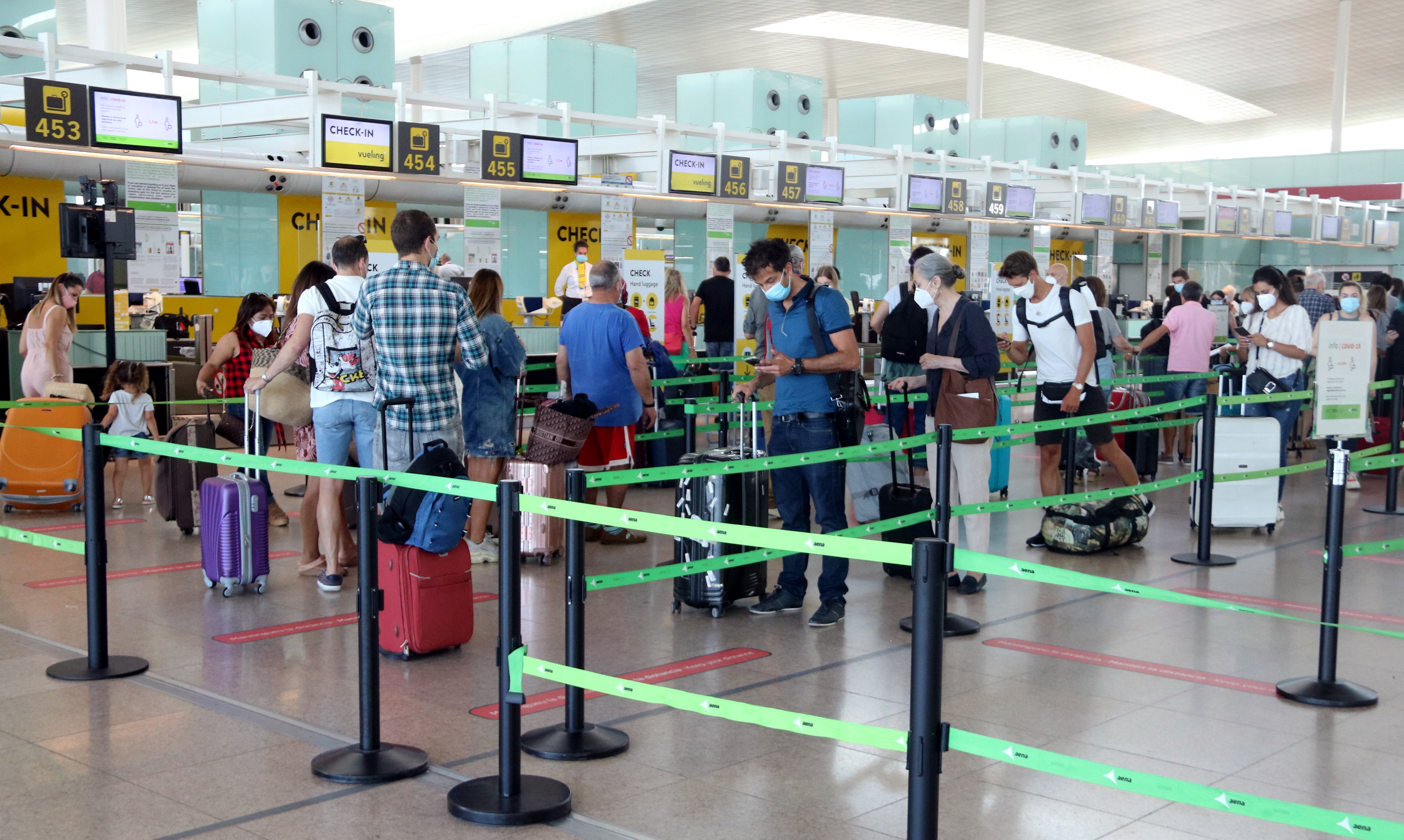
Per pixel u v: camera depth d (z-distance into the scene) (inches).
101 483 184.5
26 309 452.1
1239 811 87.7
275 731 159.5
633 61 618.2
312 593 242.8
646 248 765.3
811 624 218.8
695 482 224.8
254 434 275.3
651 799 137.5
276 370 237.5
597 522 130.1
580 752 149.8
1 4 583.5
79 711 167.5
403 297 216.5
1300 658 200.4
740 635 212.8
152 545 291.1
